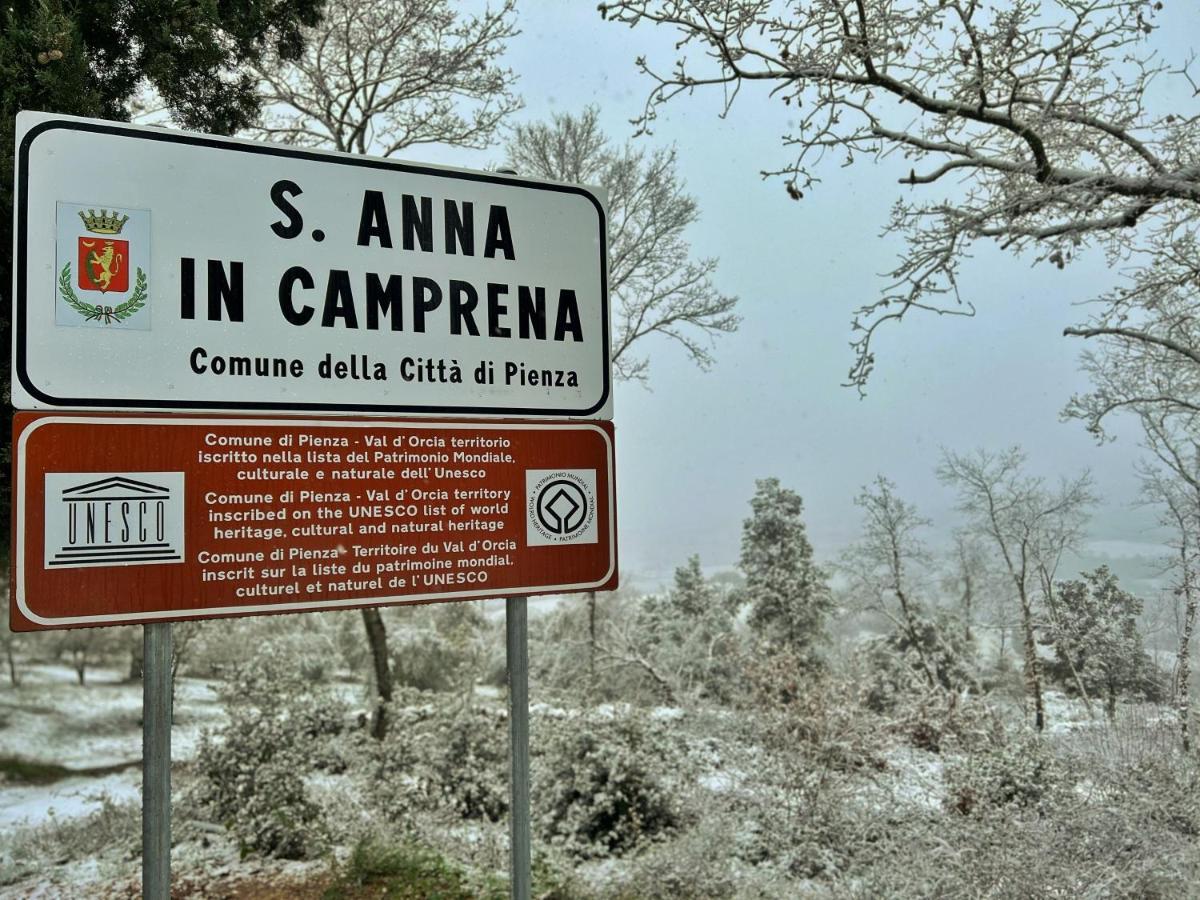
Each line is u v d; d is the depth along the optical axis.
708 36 3.96
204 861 6.46
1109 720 7.01
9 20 3.79
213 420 2.29
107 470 2.16
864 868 6.13
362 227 2.53
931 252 4.16
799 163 4.12
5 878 6.45
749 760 7.75
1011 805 5.68
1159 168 3.79
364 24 10.79
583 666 13.83
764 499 17.62
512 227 2.74
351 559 2.41
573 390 2.77
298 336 2.41
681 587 18.20
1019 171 4.02
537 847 6.44
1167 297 4.76
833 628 17.03
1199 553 7.10
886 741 7.98
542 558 2.66
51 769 12.55
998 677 11.77
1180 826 5.16
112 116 4.62
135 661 21.66
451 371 2.60
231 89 5.37
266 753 7.49
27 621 2.05
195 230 2.32
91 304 2.19
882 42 3.82
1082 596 8.73
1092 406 5.42
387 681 11.42
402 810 7.51
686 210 12.36
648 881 6.16
